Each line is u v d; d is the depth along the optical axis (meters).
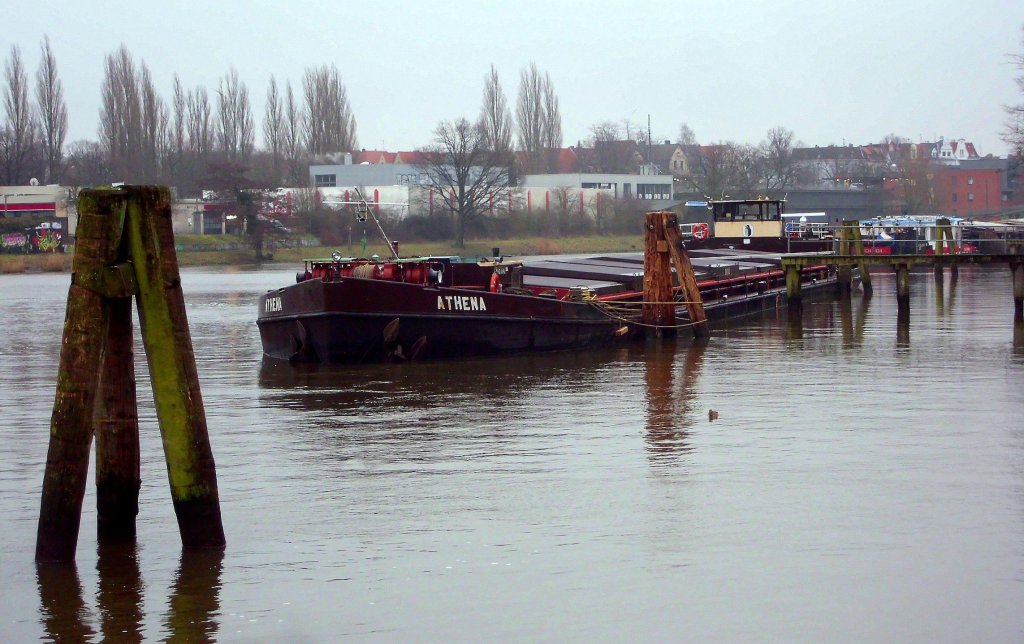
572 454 17.05
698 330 32.91
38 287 68.81
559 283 34.41
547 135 137.75
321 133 123.38
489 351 28.41
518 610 10.82
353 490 15.02
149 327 11.68
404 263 28.64
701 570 11.80
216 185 95.44
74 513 11.99
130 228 11.46
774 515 13.69
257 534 13.10
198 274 81.00
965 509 13.90
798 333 34.97
